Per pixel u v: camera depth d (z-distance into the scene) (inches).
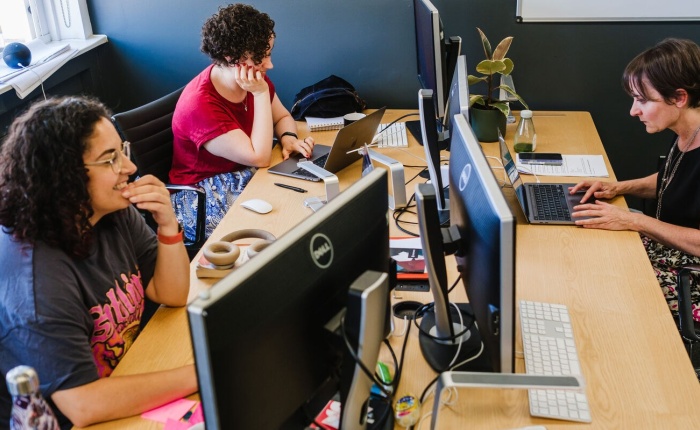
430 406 55.4
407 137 111.9
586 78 126.8
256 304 39.9
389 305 58.1
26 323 53.6
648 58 83.7
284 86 133.1
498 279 47.4
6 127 104.8
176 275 69.1
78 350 55.0
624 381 57.3
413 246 77.7
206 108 103.3
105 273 62.5
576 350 60.8
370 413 54.4
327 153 105.0
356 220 49.3
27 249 55.6
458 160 60.0
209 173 107.3
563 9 122.3
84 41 127.6
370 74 130.2
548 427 52.9
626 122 129.3
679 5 119.9
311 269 44.3
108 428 54.1
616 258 75.8
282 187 94.8
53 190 55.4
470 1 123.6
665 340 62.3
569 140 109.2
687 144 86.4
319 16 126.9
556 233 81.7
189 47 131.3
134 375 56.7
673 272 88.1
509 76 116.3
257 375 41.1
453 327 62.7
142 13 129.2
